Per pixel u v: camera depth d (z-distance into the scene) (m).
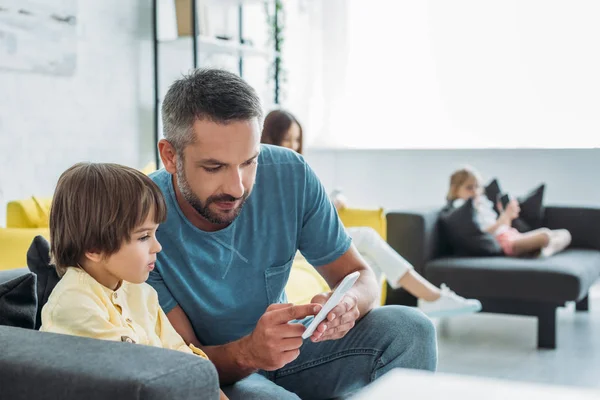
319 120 5.92
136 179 1.32
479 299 3.55
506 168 5.34
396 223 3.78
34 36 3.28
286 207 1.68
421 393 0.82
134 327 1.37
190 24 3.96
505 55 5.32
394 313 1.69
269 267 1.67
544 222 4.34
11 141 3.20
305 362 1.75
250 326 1.65
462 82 5.50
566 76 5.14
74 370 0.99
